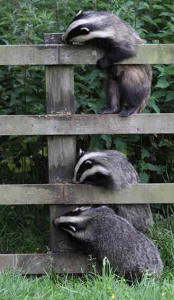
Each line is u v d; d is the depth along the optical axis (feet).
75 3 25.32
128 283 21.35
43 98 24.67
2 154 25.72
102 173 21.47
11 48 20.81
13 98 24.16
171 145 25.75
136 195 21.57
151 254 21.25
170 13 25.27
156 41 24.41
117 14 24.39
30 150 25.55
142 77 22.91
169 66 23.88
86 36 21.57
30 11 24.03
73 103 21.30
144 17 25.18
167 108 25.22
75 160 21.67
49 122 21.17
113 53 21.56
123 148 24.12
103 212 21.79
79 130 21.22
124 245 21.39
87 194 21.56
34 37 23.73
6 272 20.83
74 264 21.67
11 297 18.51
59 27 24.67
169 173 26.05
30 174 25.91
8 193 21.39
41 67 24.43
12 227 24.93
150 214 23.12
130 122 21.21
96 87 24.85
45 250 23.76
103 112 23.53
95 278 20.68
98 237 21.50
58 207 21.72
